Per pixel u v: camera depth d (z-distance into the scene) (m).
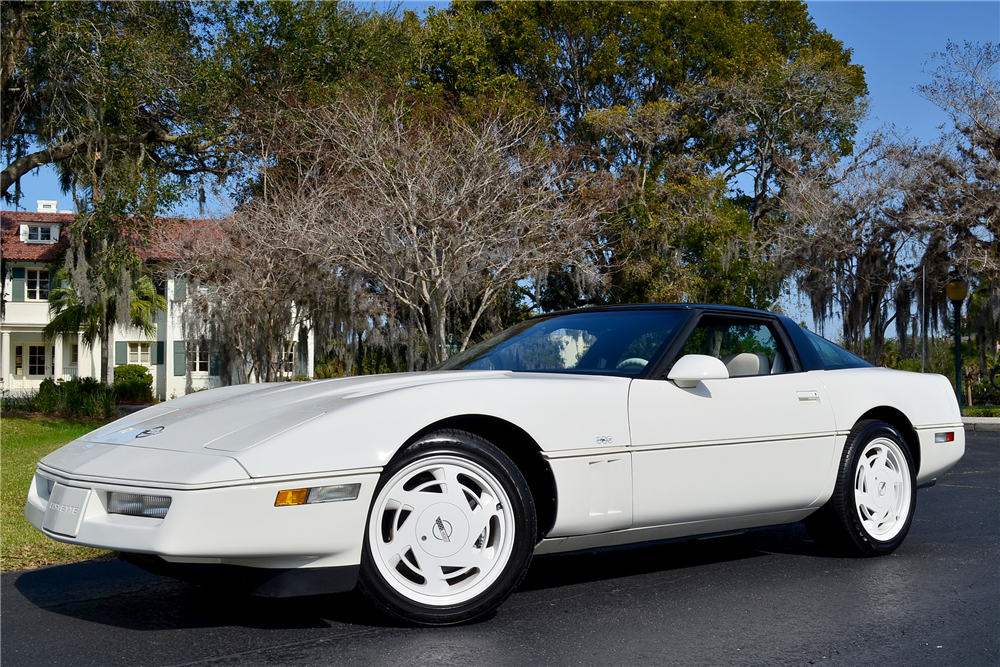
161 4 17.28
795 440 4.09
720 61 25.73
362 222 14.23
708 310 4.13
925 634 3.08
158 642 2.95
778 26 30.14
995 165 19.81
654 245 21.98
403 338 17.17
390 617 3.04
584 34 25.50
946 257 20.12
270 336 14.62
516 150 16.92
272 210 15.08
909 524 4.61
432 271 14.30
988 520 5.62
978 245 19.97
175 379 31.02
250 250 14.44
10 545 4.64
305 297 14.88
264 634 3.04
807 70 25.30
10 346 33.62
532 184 16.78
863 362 4.89
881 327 21.25
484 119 17.91
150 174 16.23
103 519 2.83
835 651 2.89
